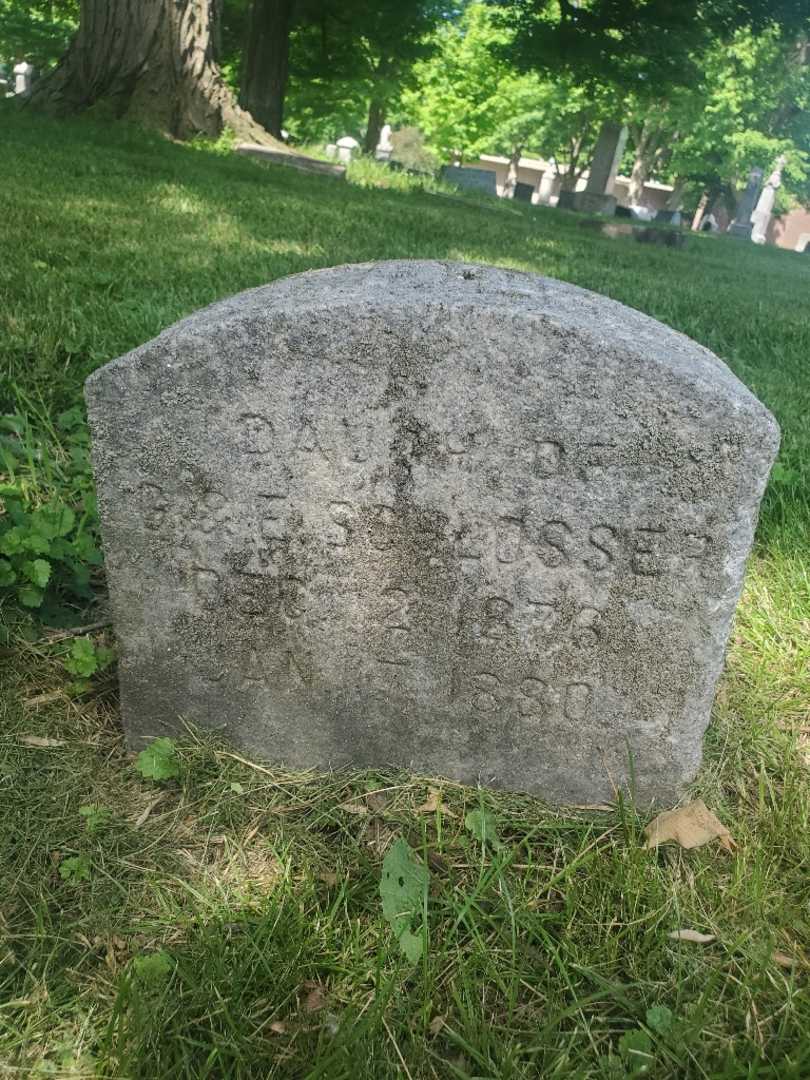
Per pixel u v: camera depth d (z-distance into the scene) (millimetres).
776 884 2004
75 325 4410
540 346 1814
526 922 1844
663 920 1891
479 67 37594
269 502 2004
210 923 1828
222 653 2172
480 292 1942
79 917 1835
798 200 47094
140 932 1814
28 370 3988
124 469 2000
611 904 1911
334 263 6305
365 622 2096
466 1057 1629
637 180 40281
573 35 21938
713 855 2080
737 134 35969
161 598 2125
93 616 2746
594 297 2137
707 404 1799
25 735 2252
